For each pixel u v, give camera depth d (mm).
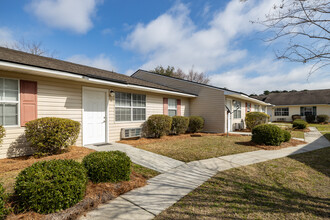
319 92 25672
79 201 2541
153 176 3922
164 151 6211
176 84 13797
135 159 5121
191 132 12023
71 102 6344
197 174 4047
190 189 3248
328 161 5164
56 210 2277
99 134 7332
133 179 3570
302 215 2400
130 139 8602
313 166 4672
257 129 7785
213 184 3473
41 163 2775
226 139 9086
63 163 2838
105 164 3207
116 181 3287
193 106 12984
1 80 4805
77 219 2285
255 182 3574
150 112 9789
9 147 4902
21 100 5129
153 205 2666
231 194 3031
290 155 5910
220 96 11711
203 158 5426
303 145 7938
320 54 3438
